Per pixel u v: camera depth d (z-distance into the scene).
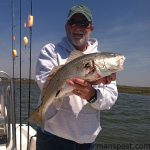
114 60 1.02
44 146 1.19
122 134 5.54
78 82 1.01
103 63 1.01
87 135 1.15
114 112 9.16
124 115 8.52
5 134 1.72
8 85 1.45
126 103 13.38
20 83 1.69
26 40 1.60
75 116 1.13
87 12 1.19
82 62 1.01
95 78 1.02
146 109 10.51
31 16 1.58
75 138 1.14
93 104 1.09
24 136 1.96
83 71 1.01
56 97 1.05
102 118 7.78
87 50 1.20
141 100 17.02
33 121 1.05
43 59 1.17
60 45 1.20
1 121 1.70
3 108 1.72
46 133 1.18
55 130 1.15
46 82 1.09
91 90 1.04
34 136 1.69
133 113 9.09
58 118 1.14
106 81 1.04
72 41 1.19
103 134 5.46
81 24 1.18
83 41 1.19
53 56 1.17
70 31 1.19
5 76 1.43
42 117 1.06
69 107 1.13
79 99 1.13
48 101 1.07
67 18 1.19
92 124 1.16
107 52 1.04
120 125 6.68
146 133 5.76
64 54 1.18
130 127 6.45
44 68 1.15
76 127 1.14
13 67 1.70
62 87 1.03
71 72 1.02
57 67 1.07
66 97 1.13
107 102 1.12
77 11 1.18
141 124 6.94
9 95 1.46
